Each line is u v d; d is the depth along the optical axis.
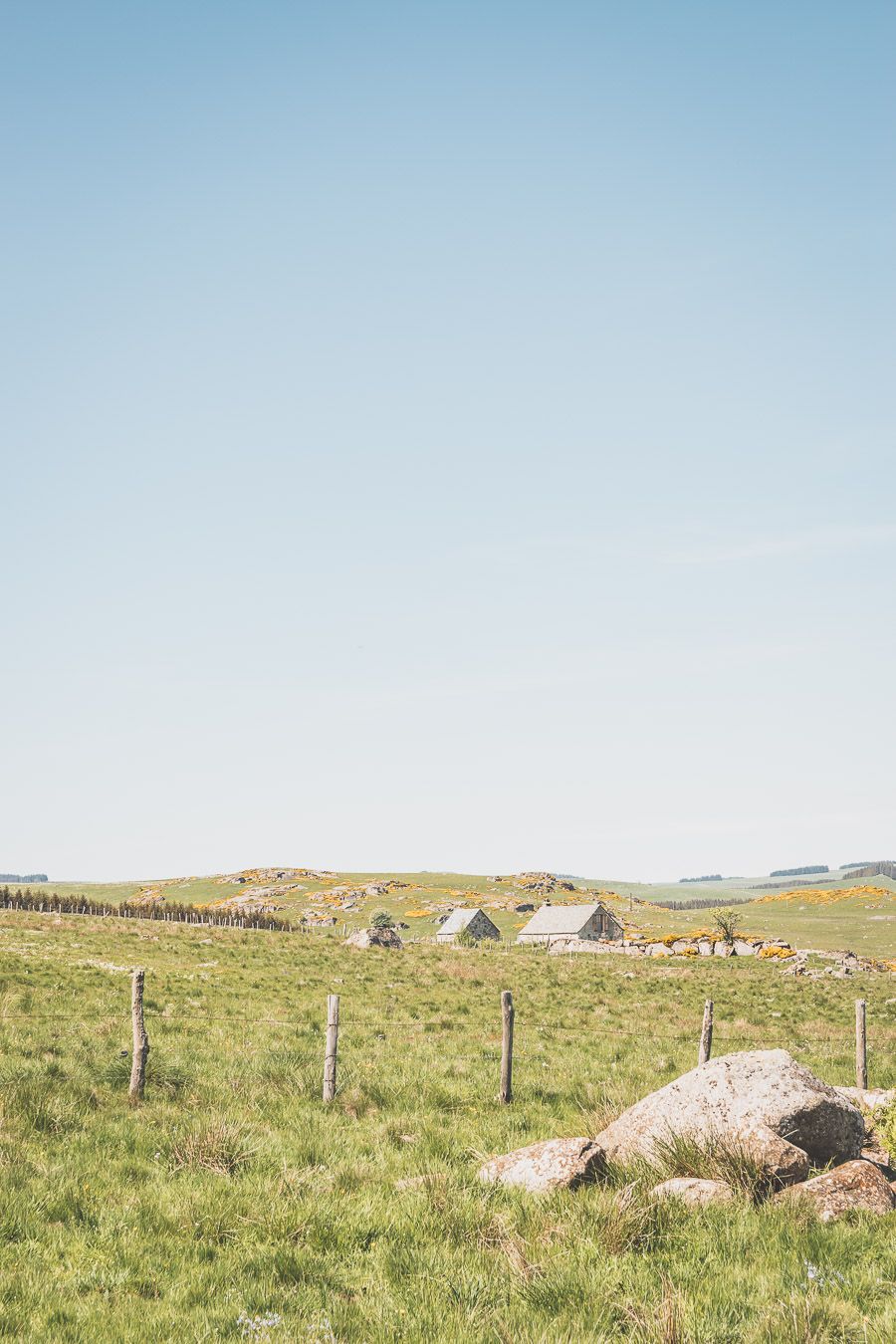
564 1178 11.49
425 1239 9.99
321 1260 9.44
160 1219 10.55
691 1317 7.75
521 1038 28.17
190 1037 24.00
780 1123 11.92
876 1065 24.33
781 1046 28.14
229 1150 13.14
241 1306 8.38
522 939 102.19
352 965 50.69
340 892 184.88
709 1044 19.19
